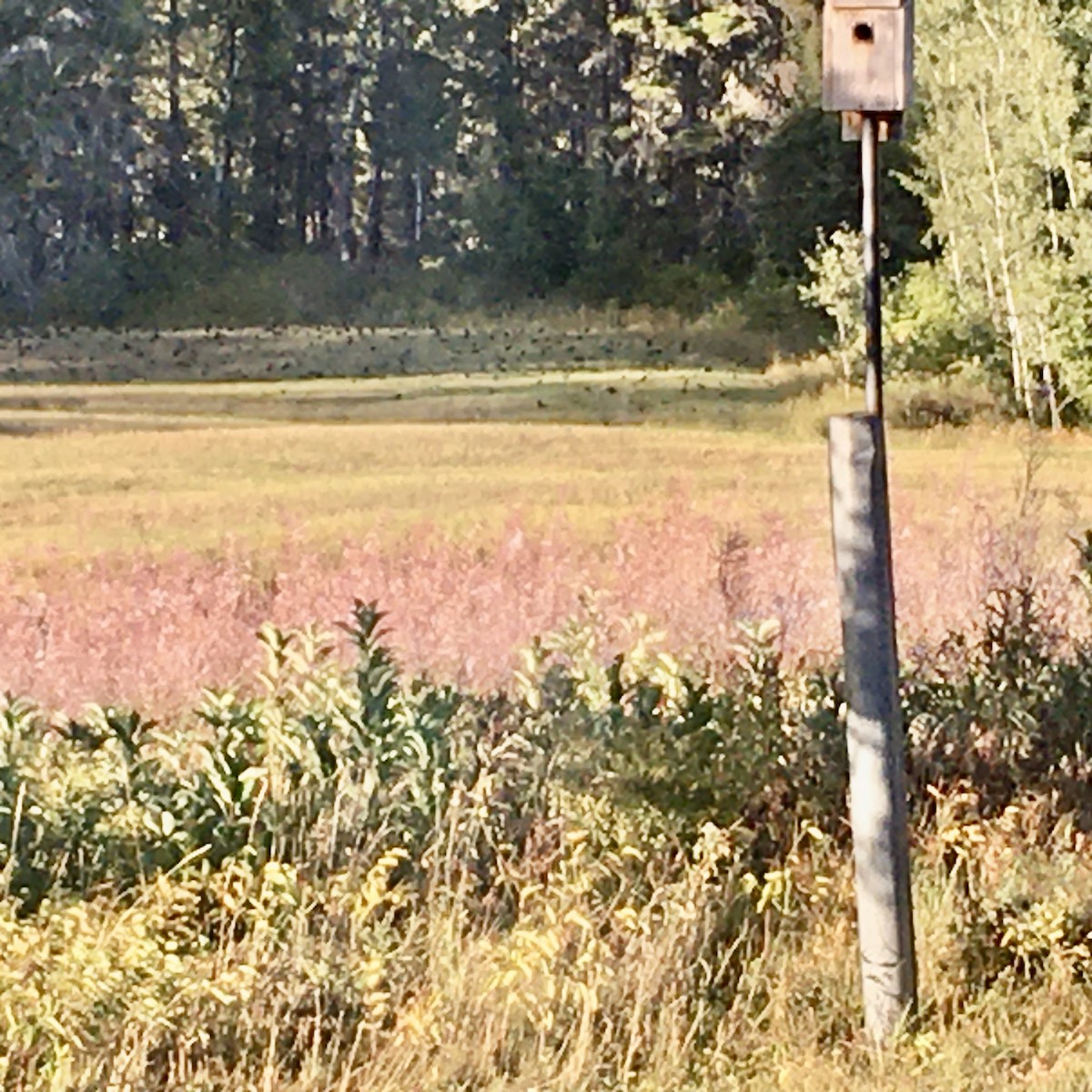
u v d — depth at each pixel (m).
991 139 34.66
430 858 6.98
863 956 6.10
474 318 69.00
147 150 83.94
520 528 17.75
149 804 7.25
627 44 83.56
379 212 88.62
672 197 73.81
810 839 7.46
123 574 16.66
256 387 45.53
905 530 14.45
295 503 23.14
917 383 36.00
